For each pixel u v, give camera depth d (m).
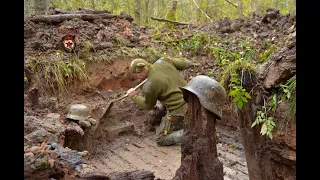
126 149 4.24
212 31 6.30
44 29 4.87
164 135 4.25
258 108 2.61
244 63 2.82
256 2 8.53
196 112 2.18
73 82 4.47
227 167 3.55
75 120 3.80
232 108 4.25
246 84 2.62
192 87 2.16
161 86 4.09
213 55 5.52
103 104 4.50
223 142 4.27
